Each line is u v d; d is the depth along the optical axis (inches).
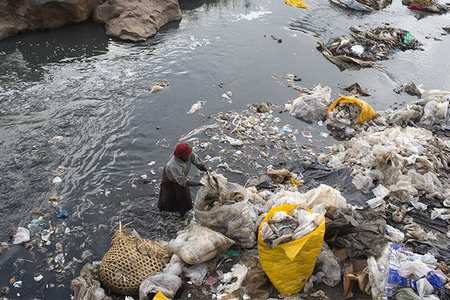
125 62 384.8
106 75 359.3
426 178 230.5
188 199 212.5
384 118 311.1
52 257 193.9
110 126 294.0
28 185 237.8
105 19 453.4
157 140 282.7
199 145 278.7
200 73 372.5
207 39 446.6
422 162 241.6
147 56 398.9
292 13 541.6
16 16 421.4
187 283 173.9
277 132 297.1
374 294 157.9
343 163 260.2
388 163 242.5
